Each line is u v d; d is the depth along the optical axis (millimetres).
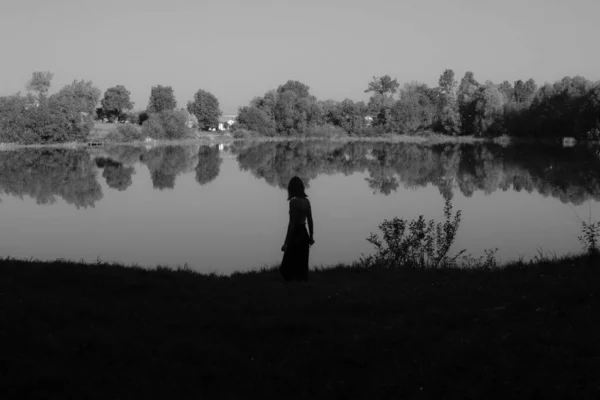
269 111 150250
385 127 143750
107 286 9469
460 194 34906
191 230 23156
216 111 174500
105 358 6078
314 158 73938
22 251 19188
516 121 105688
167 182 44750
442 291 9047
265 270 12781
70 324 7129
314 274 11594
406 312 7875
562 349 6055
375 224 23594
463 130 126000
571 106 91062
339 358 6176
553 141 98688
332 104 158375
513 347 6195
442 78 159125
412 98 145625
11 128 102250
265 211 28828
